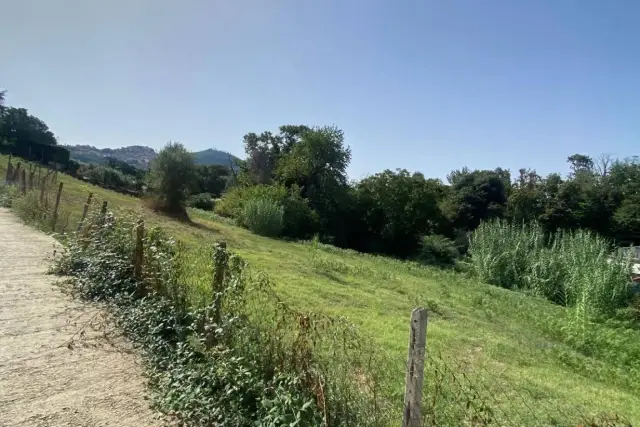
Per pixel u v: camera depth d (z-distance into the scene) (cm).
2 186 2592
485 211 4912
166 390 467
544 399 665
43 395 448
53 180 2700
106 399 451
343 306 1119
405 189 4484
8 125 6694
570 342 1196
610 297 1745
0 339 581
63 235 1288
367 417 400
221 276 549
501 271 2553
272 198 4038
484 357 871
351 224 4644
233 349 475
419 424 313
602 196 4588
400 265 2677
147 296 706
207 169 8188
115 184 4828
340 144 4703
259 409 405
